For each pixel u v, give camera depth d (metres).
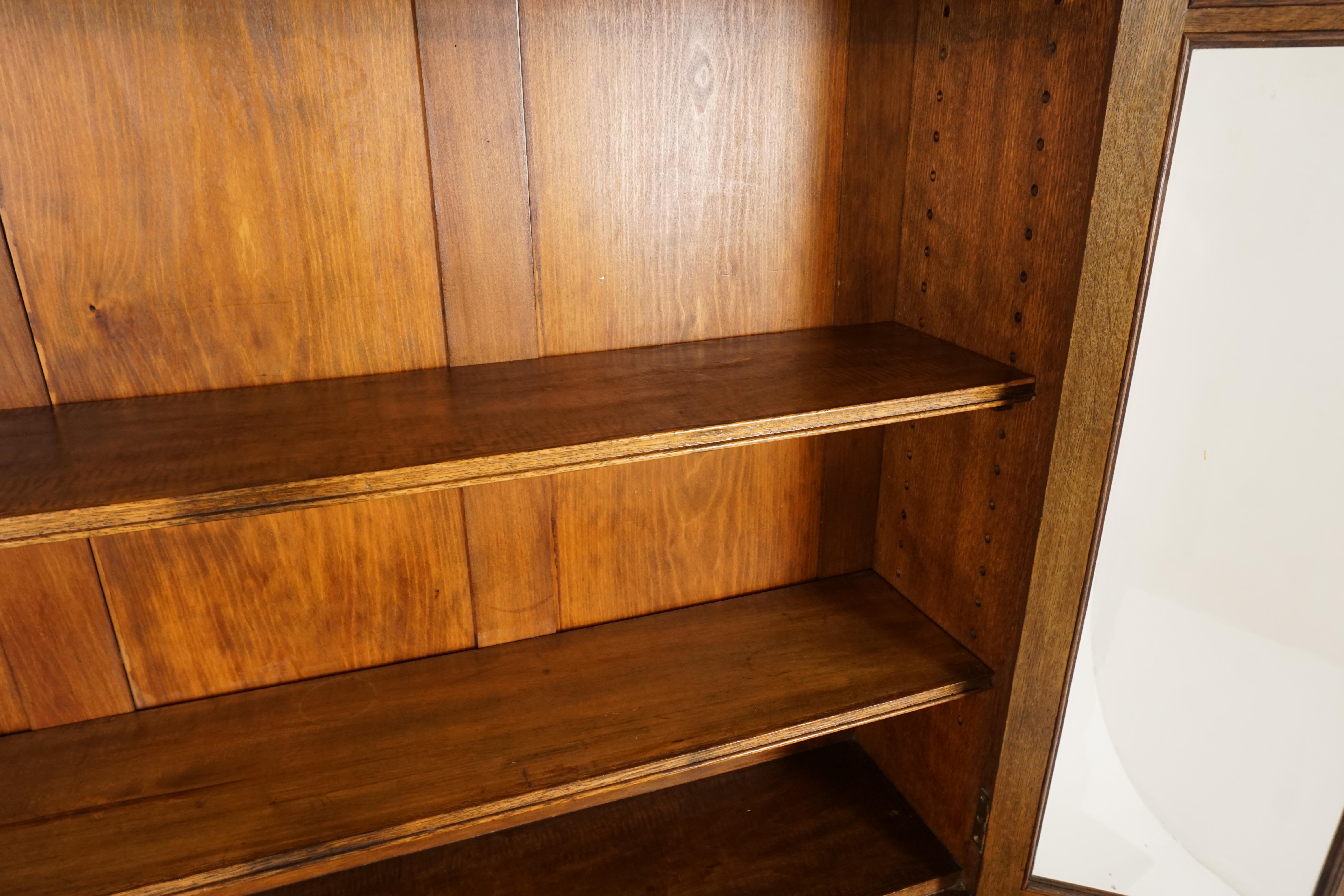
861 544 1.55
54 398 1.03
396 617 1.28
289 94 1.00
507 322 1.19
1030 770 1.28
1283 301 1.04
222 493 0.82
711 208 1.24
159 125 0.96
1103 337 1.03
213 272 1.04
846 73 1.23
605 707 1.22
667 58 1.14
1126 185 0.96
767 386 1.11
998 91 1.10
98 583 1.11
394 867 1.43
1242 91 0.94
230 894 1.35
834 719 1.21
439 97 1.05
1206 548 1.16
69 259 0.98
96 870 0.96
